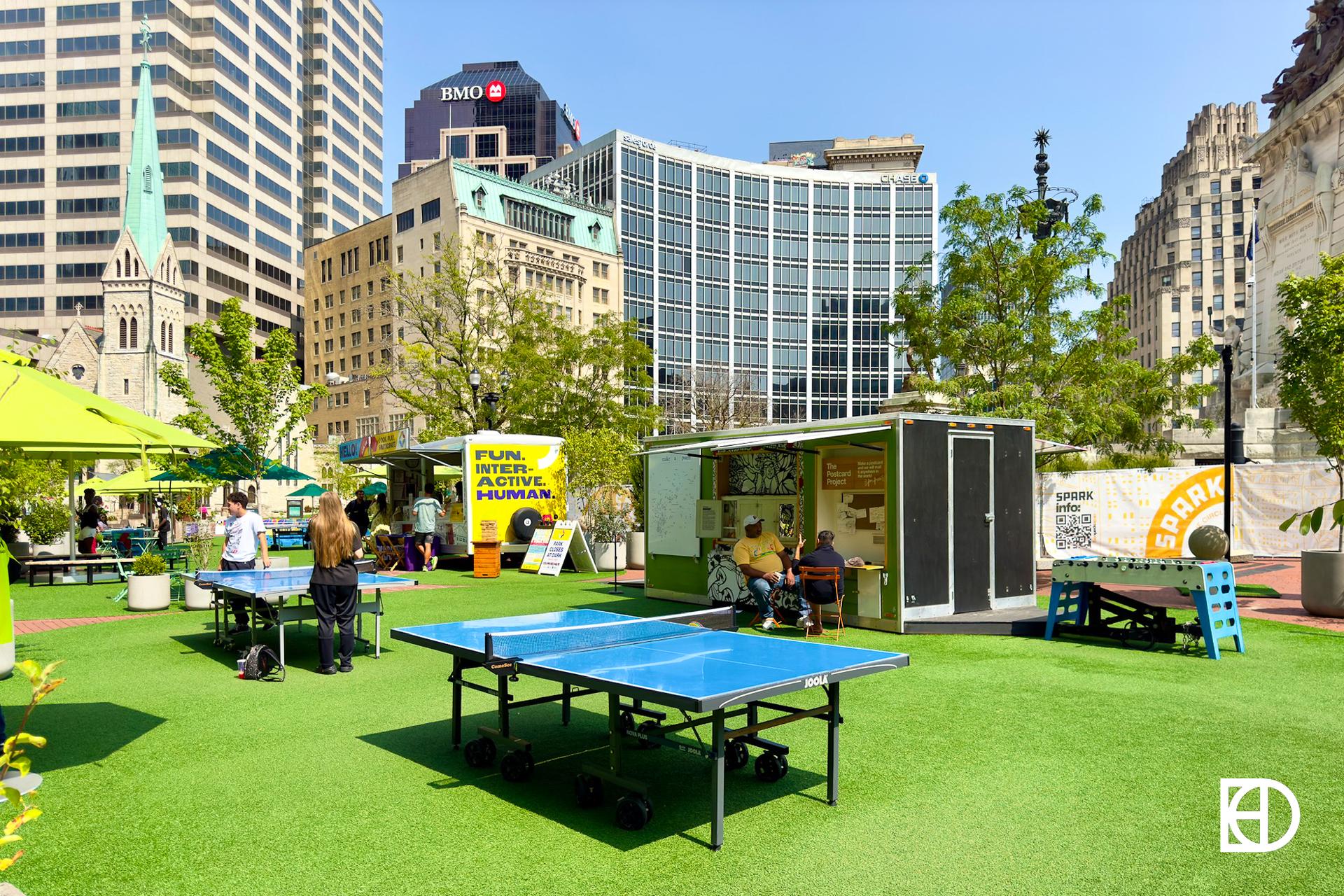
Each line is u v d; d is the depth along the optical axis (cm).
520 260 7462
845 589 1218
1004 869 424
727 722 701
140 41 9344
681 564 1477
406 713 739
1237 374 4169
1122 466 2342
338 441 8288
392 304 7906
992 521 1234
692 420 6325
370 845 458
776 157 17212
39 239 9475
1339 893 397
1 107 9506
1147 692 798
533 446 2197
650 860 438
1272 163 4041
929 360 2003
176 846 458
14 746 297
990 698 775
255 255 10175
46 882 416
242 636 1082
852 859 437
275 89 10656
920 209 9300
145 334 7644
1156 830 472
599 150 8681
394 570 2150
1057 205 2091
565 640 612
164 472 2211
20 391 623
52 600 1562
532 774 575
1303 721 694
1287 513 2039
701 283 8925
